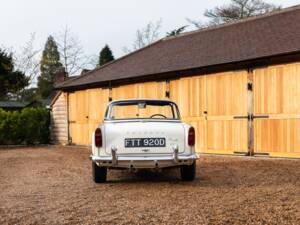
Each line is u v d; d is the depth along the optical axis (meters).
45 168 11.54
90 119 20.77
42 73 62.31
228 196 6.88
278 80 13.09
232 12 42.62
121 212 5.86
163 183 8.48
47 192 7.64
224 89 14.66
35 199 6.98
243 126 14.08
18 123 23.98
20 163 13.21
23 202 6.73
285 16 16.84
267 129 13.40
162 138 8.16
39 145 23.69
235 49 15.05
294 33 13.95
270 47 13.50
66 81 22.88
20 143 24.38
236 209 5.89
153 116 9.38
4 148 21.80
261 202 6.34
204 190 7.52
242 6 42.34
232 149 14.41
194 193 7.23
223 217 5.45
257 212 5.70
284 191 7.25
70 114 22.33
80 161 13.38
